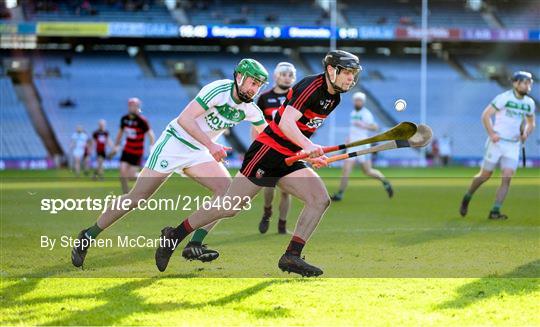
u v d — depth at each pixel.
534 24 154.00
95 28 137.75
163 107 142.88
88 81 146.38
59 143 132.12
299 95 22.42
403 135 22.80
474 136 143.75
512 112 41.12
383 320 18.50
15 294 21.52
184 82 152.12
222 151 23.50
